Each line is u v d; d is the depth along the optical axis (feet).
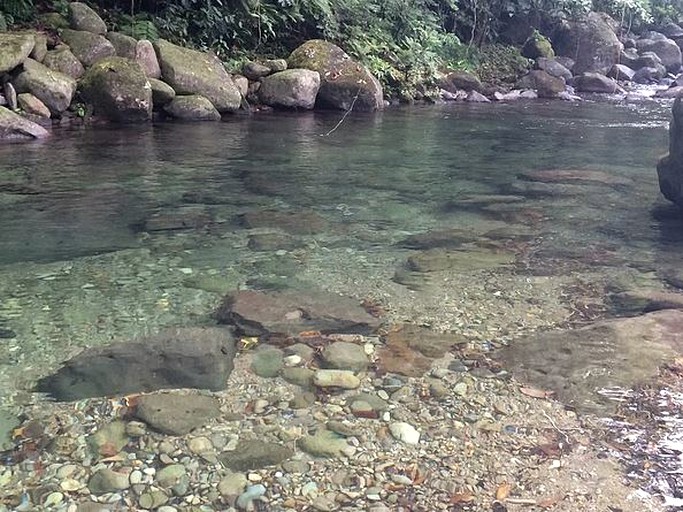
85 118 25.88
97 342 9.05
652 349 8.93
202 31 34.50
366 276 11.87
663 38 64.54
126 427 7.14
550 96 47.26
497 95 44.93
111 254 12.59
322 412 7.55
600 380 8.25
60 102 24.99
